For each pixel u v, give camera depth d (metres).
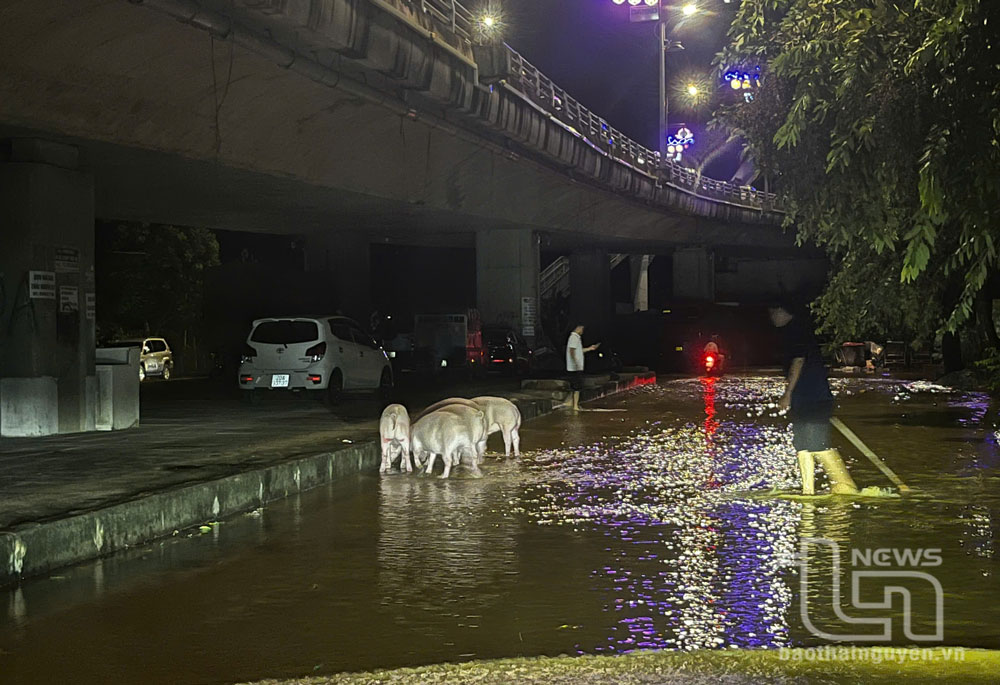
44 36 17.61
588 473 15.66
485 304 50.38
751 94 21.09
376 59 25.95
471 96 32.75
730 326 65.31
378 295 75.38
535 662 6.62
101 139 21.36
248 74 23.62
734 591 8.48
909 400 31.50
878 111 12.08
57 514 10.08
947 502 12.80
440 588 8.67
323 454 15.18
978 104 10.83
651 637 7.20
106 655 6.97
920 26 11.65
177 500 11.44
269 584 8.89
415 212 41.12
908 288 18.91
